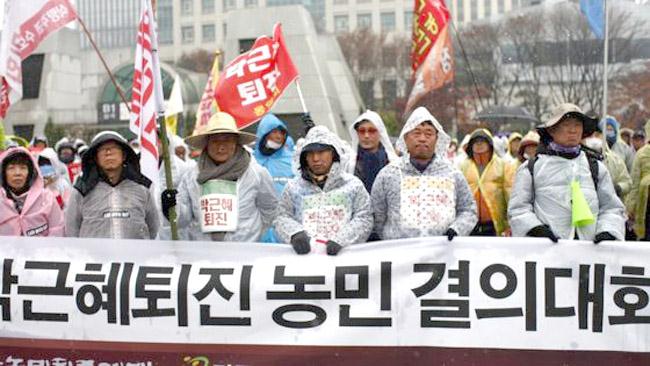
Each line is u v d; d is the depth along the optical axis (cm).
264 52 806
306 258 519
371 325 512
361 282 514
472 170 818
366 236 536
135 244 526
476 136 814
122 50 5153
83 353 524
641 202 866
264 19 2966
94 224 538
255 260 522
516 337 507
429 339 510
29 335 525
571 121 529
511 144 1246
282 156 774
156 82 542
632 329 505
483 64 3831
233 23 2984
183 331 519
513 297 508
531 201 544
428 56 1036
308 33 2975
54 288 523
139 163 557
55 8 613
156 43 544
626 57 3303
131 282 521
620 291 506
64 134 4712
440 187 528
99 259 526
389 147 694
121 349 521
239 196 576
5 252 527
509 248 509
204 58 5688
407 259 513
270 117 771
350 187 542
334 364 514
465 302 509
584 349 505
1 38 596
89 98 4984
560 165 536
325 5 5841
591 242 508
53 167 1034
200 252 524
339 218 537
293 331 515
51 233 589
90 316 523
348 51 4584
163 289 519
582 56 3531
